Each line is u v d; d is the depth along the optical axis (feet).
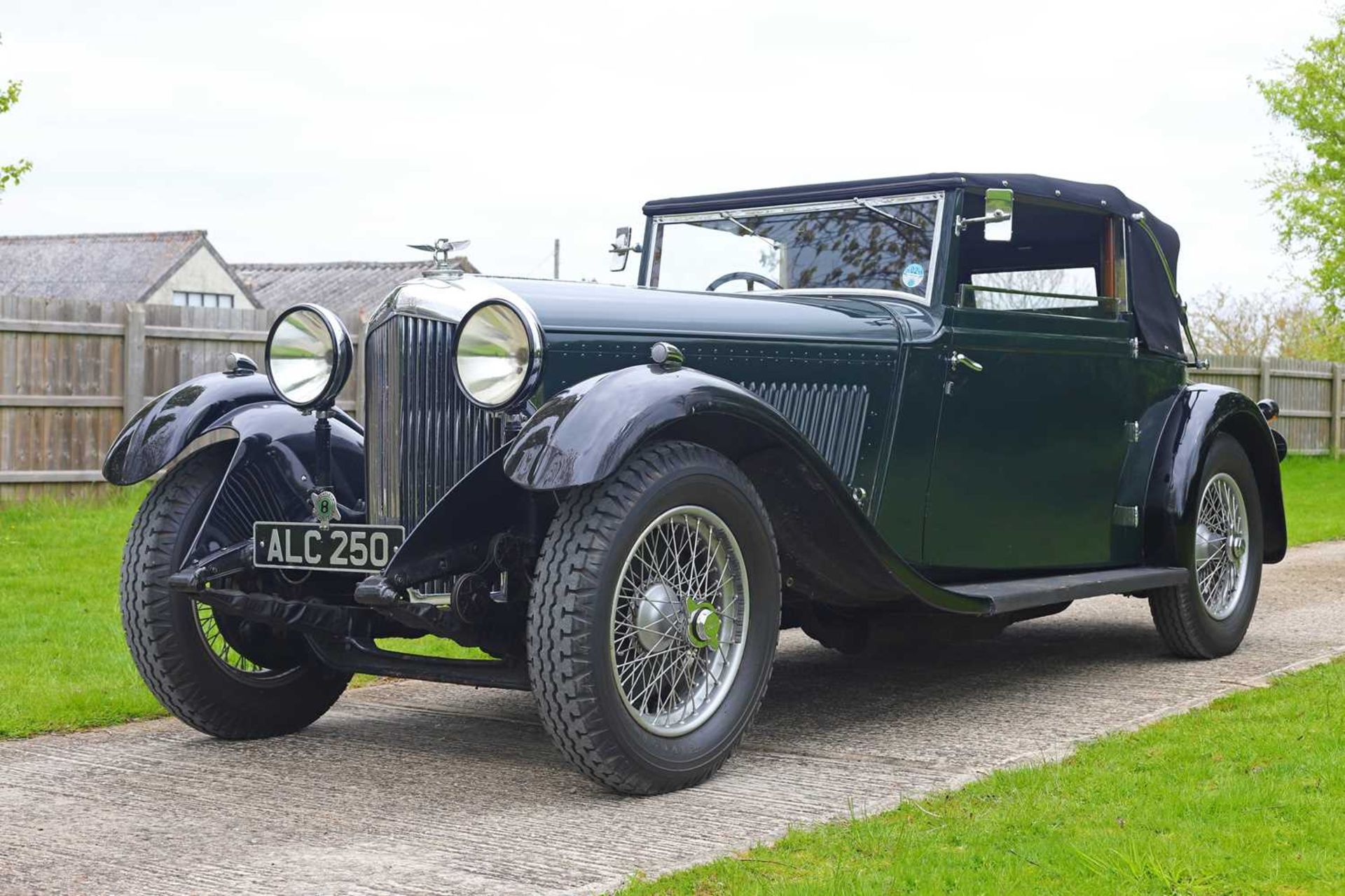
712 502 11.23
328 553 11.63
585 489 10.67
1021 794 10.38
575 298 11.89
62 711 14.10
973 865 8.70
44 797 11.05
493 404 11.00
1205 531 17.15
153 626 12.63
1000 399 14.90
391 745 13.03
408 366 11.59
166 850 9.54
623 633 10.94
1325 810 9.70
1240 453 17.56
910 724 13.62
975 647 18.67
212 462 13.35
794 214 15.53
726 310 12.96
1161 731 12.41
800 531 12.42
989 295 14.82
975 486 14.75
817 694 15.40
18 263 111.24
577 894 8.45
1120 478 16.71
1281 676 15.10
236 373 13.91
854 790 11.00
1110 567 16.57
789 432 11.27
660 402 10.47
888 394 13.78
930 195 14.55
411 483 11.57
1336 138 65.16
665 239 16.56
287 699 13.42
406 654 12.44
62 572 23.54
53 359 31.94
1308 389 64.18
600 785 10.93
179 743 13.14
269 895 8.53
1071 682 15.79
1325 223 63.67
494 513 11.25
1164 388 17.29
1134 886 8.25
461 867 9.06
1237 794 10.07
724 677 11.51
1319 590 23.73
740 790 11.05
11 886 8.76
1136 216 16.71
